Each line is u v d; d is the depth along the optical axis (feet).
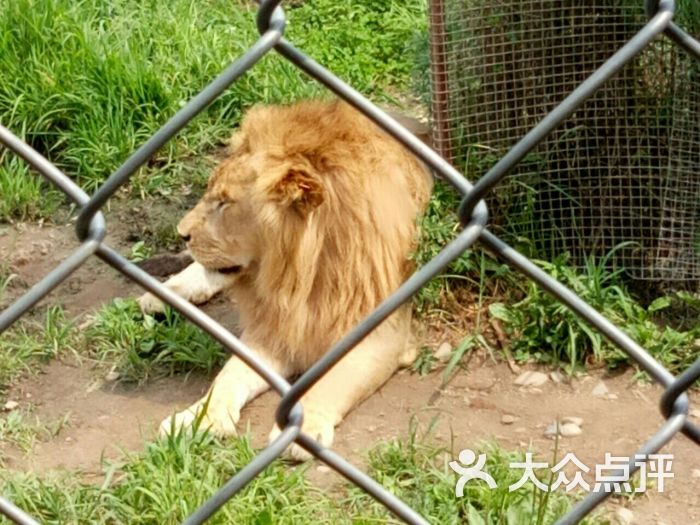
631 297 15.61
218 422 13.01
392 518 11.43
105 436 13.37
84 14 21.67
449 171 5.62
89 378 14.58
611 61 5.48
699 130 15.07
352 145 13.80
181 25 21.77
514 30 15.46
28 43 20.51
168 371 14.70
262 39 5.27
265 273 13.65
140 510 11.63
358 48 22.33
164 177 19.22
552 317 14.60
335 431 13.25
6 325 5.36
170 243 17.93
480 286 15.14
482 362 14.55
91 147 19.27
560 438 13.06
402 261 14.30
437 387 14.11
